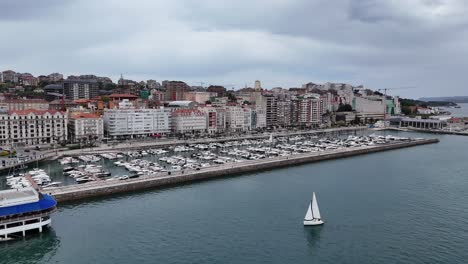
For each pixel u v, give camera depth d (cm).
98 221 13300
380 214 14112
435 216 13900
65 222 13175
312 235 12231
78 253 10969
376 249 11262
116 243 11581
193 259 10625
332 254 10969
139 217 13712
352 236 12169
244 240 11844
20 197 12325
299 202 15538
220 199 15950
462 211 14425
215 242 11688
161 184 17862
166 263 10400
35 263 10444
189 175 18850
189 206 15000
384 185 18362
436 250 11156
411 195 16588
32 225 12056
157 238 11944
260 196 16425
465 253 10938
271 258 10725
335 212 14338
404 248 11294
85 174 19488
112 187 16388
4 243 11531
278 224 13138
